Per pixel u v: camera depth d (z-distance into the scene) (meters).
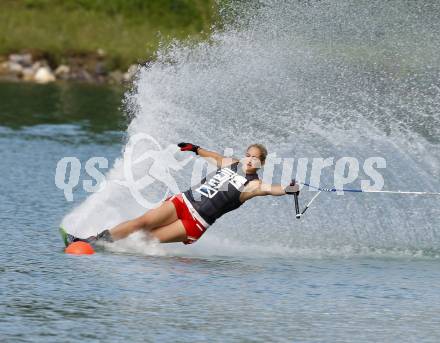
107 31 124.12
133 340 22.62
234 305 25.95
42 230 35.66
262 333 23.45
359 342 22.97
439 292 28.03
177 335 23.09
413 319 25.02
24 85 105.19
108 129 72.12
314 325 24.28
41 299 25.97
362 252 33.88
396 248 34.69
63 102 90.19
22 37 119.31
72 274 28.88
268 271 30.36
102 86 109.62
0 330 23.14
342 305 26.30
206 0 118.12
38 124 73.31
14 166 52.31
